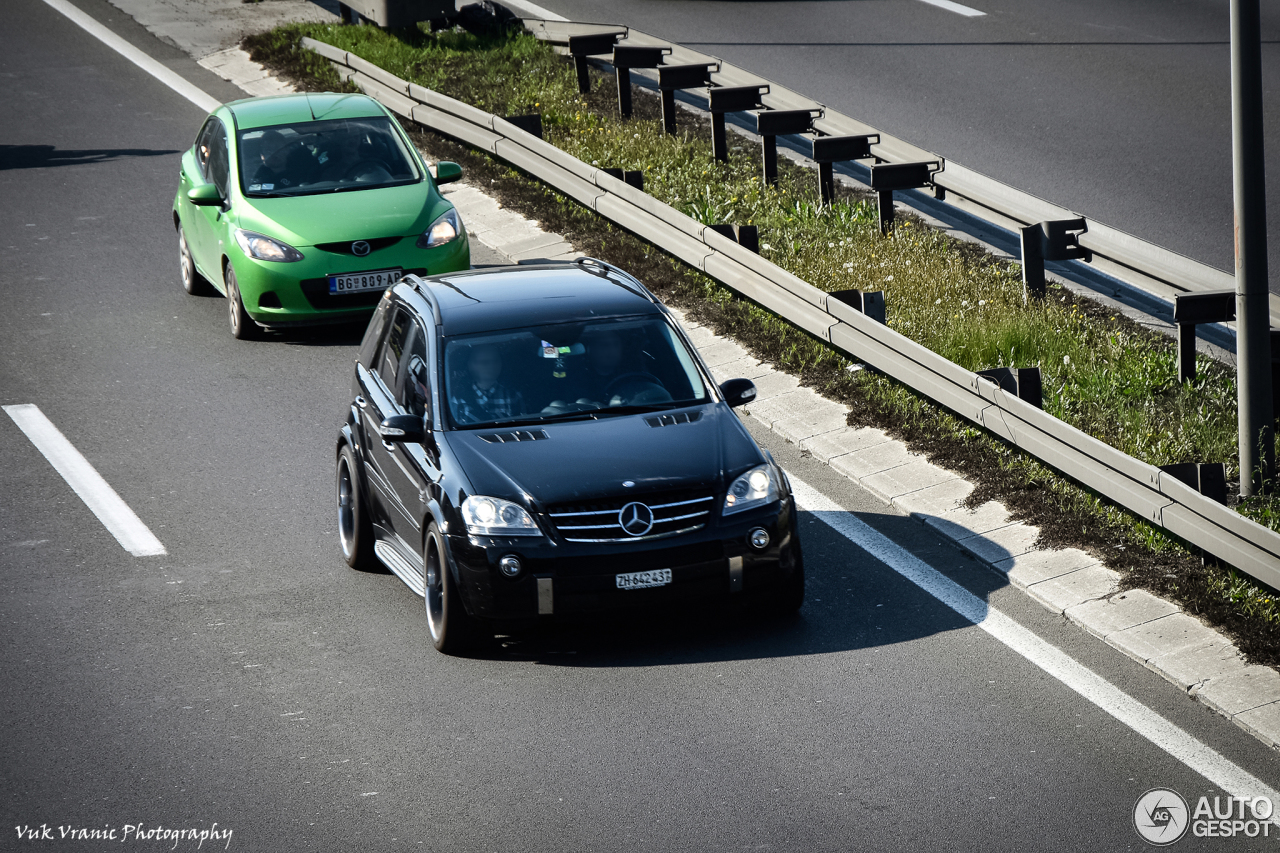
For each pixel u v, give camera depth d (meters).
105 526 31.03
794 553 25.31
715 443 25.64
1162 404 35.00
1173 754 21.36
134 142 62.12
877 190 46.75
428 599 25.47
